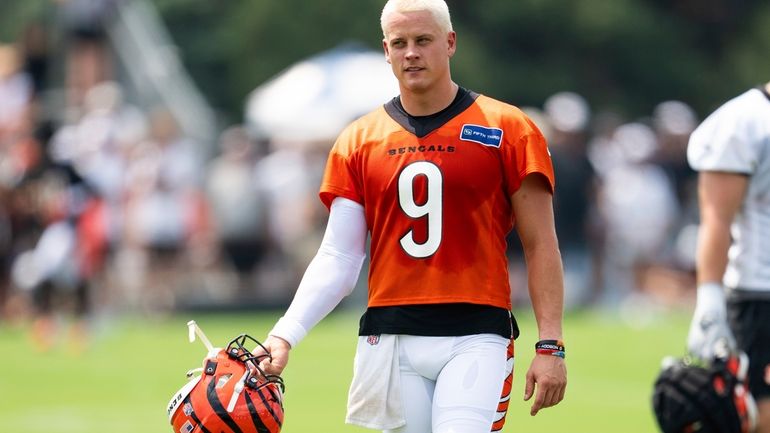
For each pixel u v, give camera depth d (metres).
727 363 24.73
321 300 20.86
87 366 51.81
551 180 20.41
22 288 67.94
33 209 68.81
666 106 86.69
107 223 70.31
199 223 77.19
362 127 20.84
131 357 54.62
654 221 81.44
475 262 20.33
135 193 75.62
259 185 77.06
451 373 20.14
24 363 53.03
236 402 20.02
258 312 76.38
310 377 47.69
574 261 76.44
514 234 73.06
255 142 83.94
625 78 160.75
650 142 83.88
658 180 81.81
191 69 155.00
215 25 156.75
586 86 158.62
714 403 24.59
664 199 81.94
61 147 69.62
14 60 78.69
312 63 91.88
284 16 150.62
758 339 25.12
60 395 44.12
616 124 87.06
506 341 20.47
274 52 151.25
